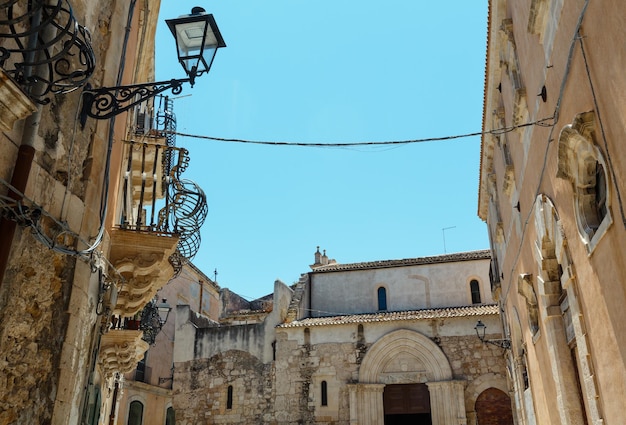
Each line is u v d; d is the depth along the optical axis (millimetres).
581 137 7609
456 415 25156
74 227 7574
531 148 11672
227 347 29359
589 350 9125
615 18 6168
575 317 9531
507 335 20891
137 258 10336
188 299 40688
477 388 25641
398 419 29734
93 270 8117
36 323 6754
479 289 30938
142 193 11352
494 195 20125
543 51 9680
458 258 31641
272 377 27953
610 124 6730
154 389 34594
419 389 26719
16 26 6488
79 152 8023
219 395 28422
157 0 14133
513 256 16453
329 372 27391
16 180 6238
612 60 6398
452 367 26234
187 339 30109
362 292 32625
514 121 12891
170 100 15086
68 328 7238
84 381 8195
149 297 11805
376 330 27812
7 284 6219
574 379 11102
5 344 6195
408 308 31391
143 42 13922
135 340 14734
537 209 11297
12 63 6383
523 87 11836
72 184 7762
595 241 7781
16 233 6352
